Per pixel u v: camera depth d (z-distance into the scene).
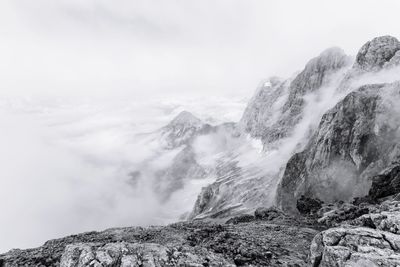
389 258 19.48
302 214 51.06
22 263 24.03
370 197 45.88
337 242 22.81
